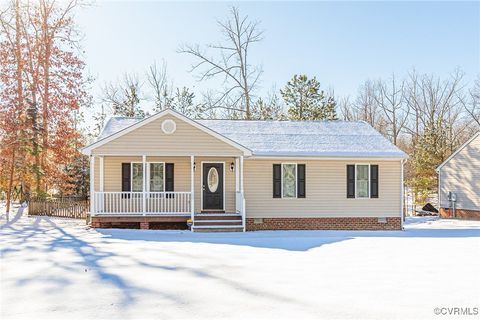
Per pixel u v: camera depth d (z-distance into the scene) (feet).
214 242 42.16
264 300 20.71
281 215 59.06
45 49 88.89
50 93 89.10
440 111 151.43
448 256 33.47
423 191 110.42
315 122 71.41
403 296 21.34
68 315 18.60
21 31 86.63
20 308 19.61
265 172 59.16
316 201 59.67
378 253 35.19
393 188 60.70
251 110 116.78
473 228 65.31
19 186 89.97
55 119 87.92
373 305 19.83
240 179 56.39
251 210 58.65
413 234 53.06
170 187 58.49
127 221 54.03
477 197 86.69
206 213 57.72
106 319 18.04
